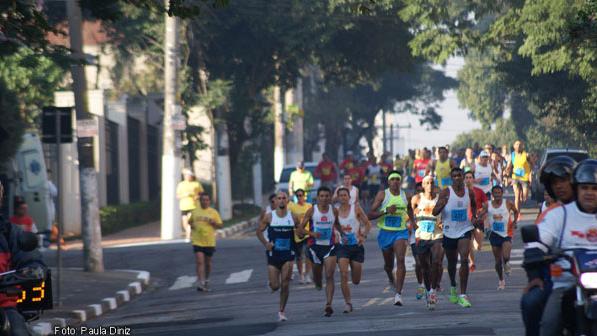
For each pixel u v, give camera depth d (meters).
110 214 104.81
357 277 43.75
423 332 35.06
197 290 58.50
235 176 140.00
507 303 43.31
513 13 98.44
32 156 85.94
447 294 48.22
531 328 20.38
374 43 122.44
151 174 140.12
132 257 77.00
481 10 105.06
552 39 90.25
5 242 22.23
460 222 43.16
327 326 38.62
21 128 76.00
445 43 105.88
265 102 128.88
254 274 64.38
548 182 21.36
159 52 109.25
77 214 99.44
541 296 20.19
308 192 90.56
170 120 92.75
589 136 112.38
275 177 139.12
